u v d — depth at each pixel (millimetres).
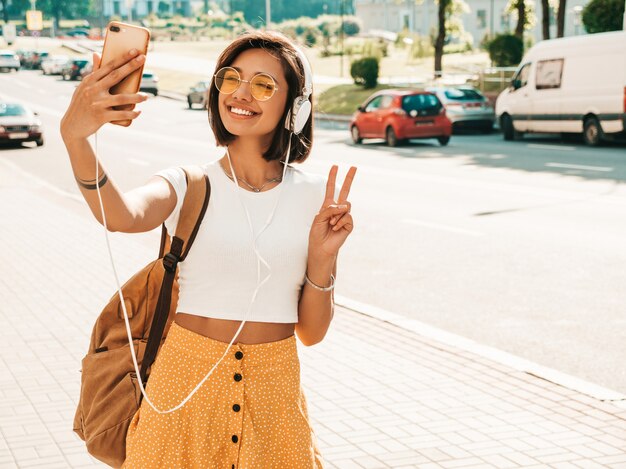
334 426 5395
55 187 18438
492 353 6910
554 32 72250
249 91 2709
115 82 2305
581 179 17609
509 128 27719
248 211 2775
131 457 2752
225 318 2744
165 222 2799
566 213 13648
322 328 2959
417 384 6172
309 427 2842
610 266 10070
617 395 5969
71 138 2316
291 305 2848
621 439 5211
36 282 9438
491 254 10891
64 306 8375
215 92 2816
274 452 2756
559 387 6125
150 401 2748
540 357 6969
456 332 7707
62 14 156500
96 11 158125
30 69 82625
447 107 30328
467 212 14047
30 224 13477
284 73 2750
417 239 11953
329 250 2799
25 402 5770
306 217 2850
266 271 2762
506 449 5047
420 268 10242
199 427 2709
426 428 5363
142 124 37375
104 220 2451
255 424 2730
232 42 2762
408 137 26062
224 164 2842
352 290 9297
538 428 5375
